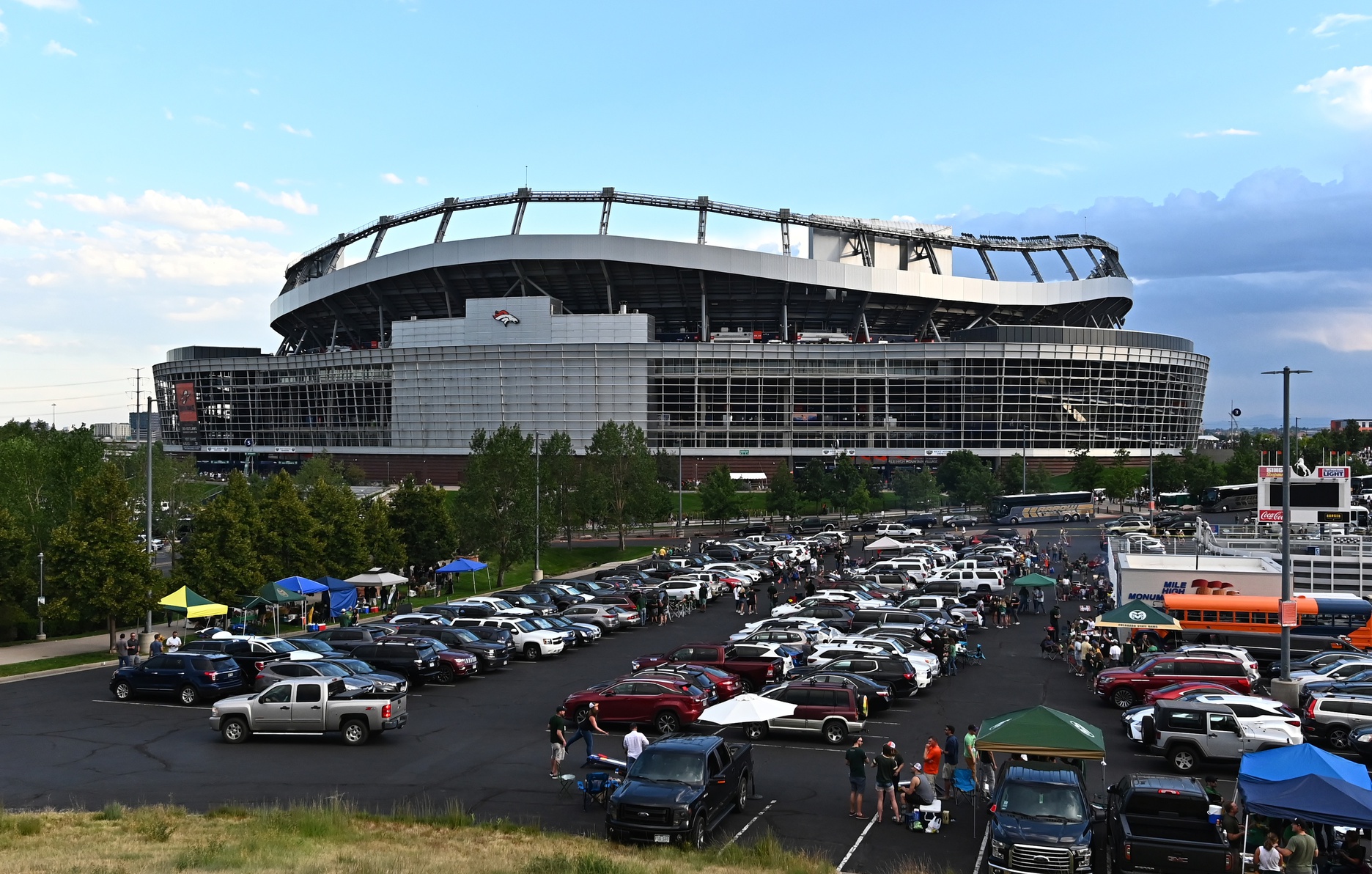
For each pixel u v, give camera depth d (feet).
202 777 100.01
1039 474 544.62
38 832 78.64
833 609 187.93
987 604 225.35
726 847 76.02
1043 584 214.07
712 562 296.30
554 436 376.48
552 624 184.55
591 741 107.45
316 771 102.32
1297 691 128.26
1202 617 170.40
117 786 96.89
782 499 440.86
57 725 123.44
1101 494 517.55
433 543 269.23
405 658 147.13
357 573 235.20
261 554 219.20
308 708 114.01
